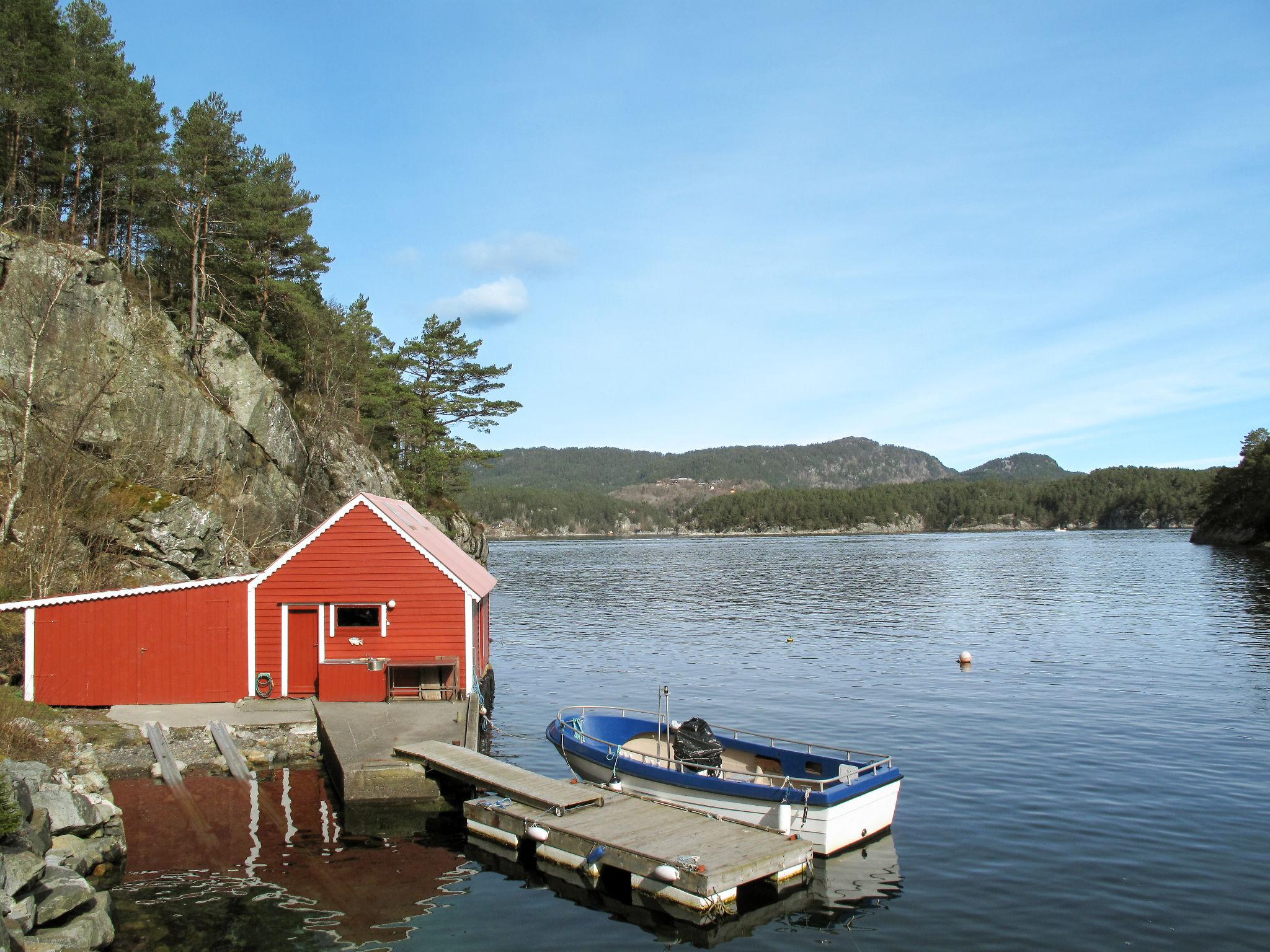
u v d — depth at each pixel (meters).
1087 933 13.61
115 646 25.48
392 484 69.31
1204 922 13.92
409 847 17.20
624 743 22.39
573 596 78.50
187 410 43.56
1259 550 122.12
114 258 50.53
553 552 188.38
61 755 20.28
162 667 25.78
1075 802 19.81
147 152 50.62
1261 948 13.05
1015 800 20.05
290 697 26.66
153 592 25.81
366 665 26.25
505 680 37.16
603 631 53.50
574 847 15.80
